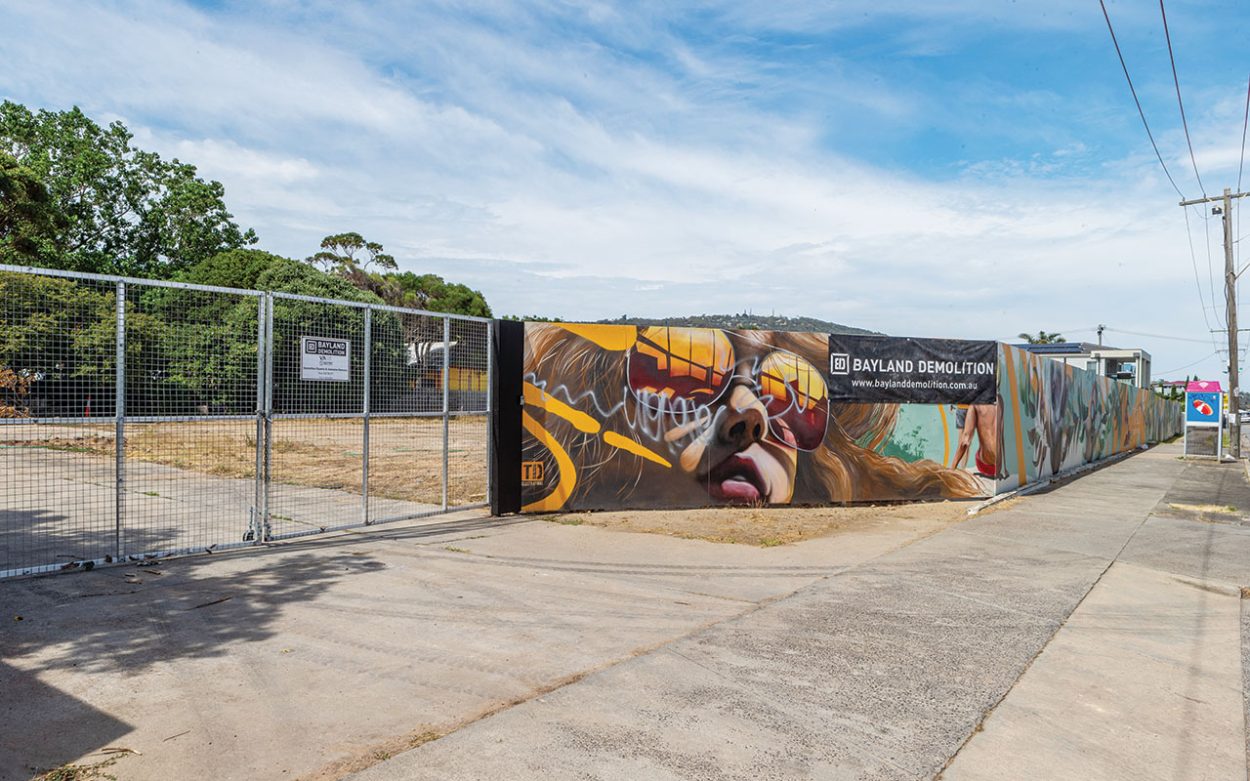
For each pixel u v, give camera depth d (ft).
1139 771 11.32
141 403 22.77
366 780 10.14
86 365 21.42
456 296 194.90
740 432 35.19
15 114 123.54
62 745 11.05
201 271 128.88
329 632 16.51
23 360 20.17
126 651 15.07
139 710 12.34
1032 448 48.67
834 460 36.78
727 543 27.32
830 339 36.78
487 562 23.54
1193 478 59.11
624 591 20.57
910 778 10.74
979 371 40.19
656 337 33.96
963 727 12.52
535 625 17.34
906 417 38.40
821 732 12.10
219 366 24.86
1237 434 86.63
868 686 14.14
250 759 10.71
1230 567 25.80
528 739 11.47
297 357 26.61
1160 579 23.84
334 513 31.42
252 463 51.16
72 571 21.17
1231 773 11.33
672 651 15.64
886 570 23.52
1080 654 16.43
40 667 14.16
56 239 122.11
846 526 31.53
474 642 16.06
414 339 30.91
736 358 35.17
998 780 10.82
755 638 16.65
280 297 25.45
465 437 70.69
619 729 11.92
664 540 27.58
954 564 24.63
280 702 12.75
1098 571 24.31
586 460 33.06
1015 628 18.04
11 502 33.09
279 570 21.86
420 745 11.19
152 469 46.37
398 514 30.96
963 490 39.86
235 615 17.56
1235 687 14.93
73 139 127.95
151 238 139.13
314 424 44.32
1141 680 15.08
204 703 12.66
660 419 34.04
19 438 43.93
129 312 22.56
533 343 32.37
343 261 177.06
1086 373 68.03
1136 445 105.91
